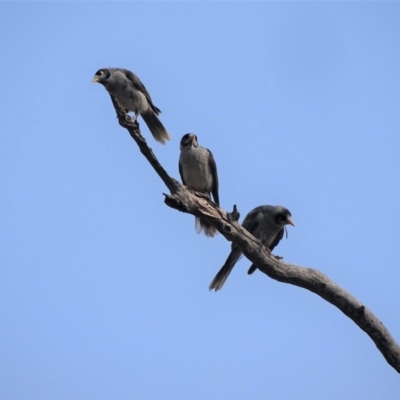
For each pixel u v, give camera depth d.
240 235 12.69
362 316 12.81
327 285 12.93
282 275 13.00
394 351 12.84
